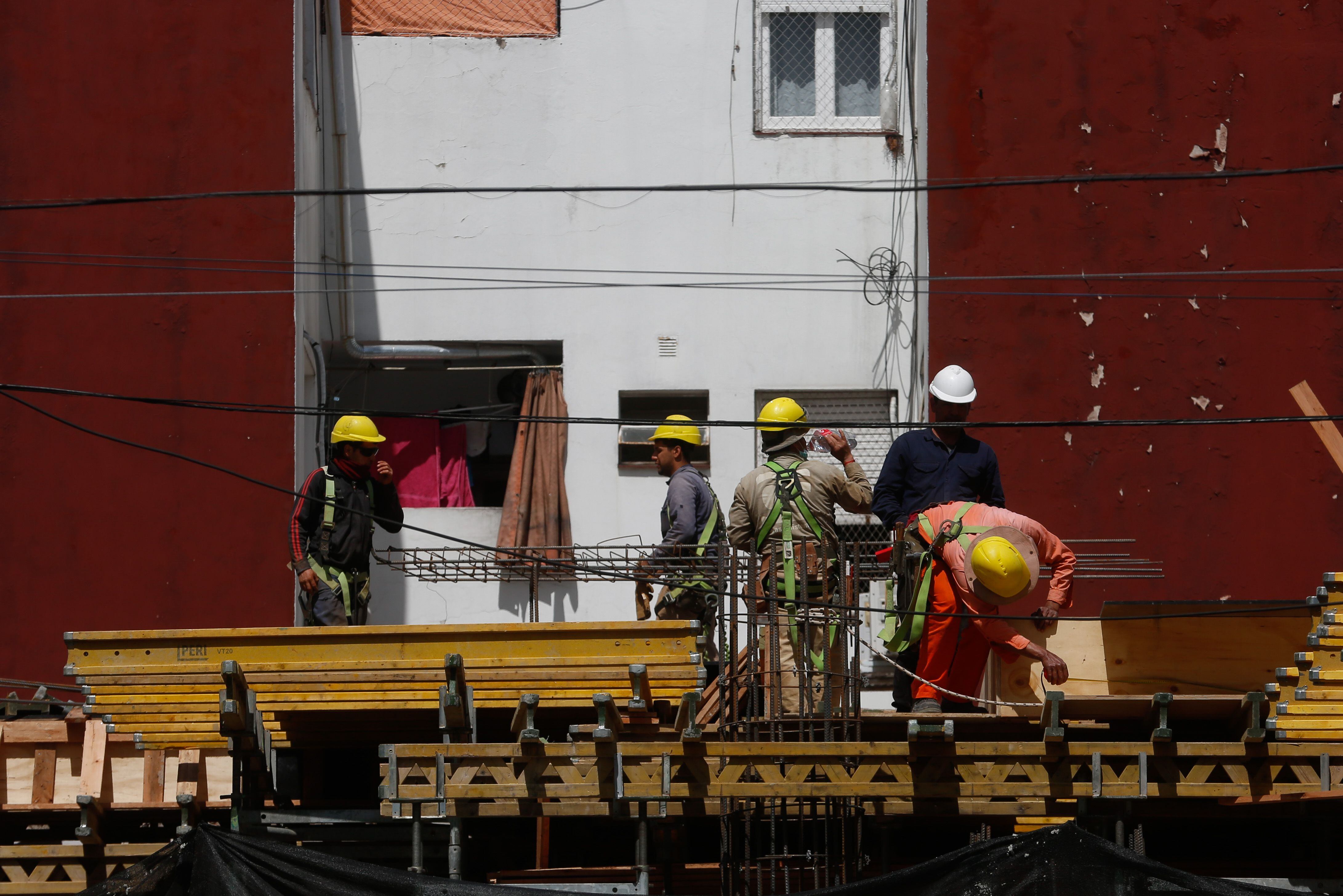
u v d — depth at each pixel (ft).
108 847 51.37
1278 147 73.51
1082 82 73.87
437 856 53.72
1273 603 56.39
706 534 58.34
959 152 73.56
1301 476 71.26
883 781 45.50
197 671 50.65
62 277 70.59
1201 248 72.90
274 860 44.24
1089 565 70.54
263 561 68.90
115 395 59.31
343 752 58.29
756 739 48.75
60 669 68.13
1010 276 72.84
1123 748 45.16
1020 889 42.65
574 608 76.23
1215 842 58.39
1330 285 72.59
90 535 69.05
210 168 71.31
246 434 69.77
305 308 73.46
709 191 69.10
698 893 51.90
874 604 74.18
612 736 45.06
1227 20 74.28
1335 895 46.34
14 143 71.26
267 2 72.33
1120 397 72.02
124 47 72.02
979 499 52.90
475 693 50.11
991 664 56.75
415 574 65.67
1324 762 44.86
